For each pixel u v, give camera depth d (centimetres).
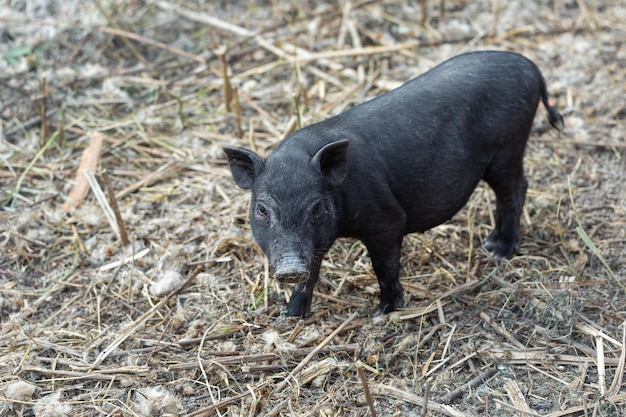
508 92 228
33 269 241
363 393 215
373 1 304
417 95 225
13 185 258
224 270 238
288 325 227
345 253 241
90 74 283
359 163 217
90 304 234
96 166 260
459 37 294
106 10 298
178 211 251
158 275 238
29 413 215
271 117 273
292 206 210
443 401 213
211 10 304
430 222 228
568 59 286
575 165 259
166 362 221
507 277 236
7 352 224
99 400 216
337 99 276
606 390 213
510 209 237
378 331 225
